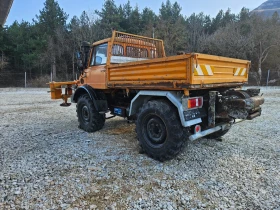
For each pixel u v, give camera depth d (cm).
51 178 249
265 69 2642
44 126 505
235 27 2845
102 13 2848
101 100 439
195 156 316
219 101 289
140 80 313
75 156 316
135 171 269
